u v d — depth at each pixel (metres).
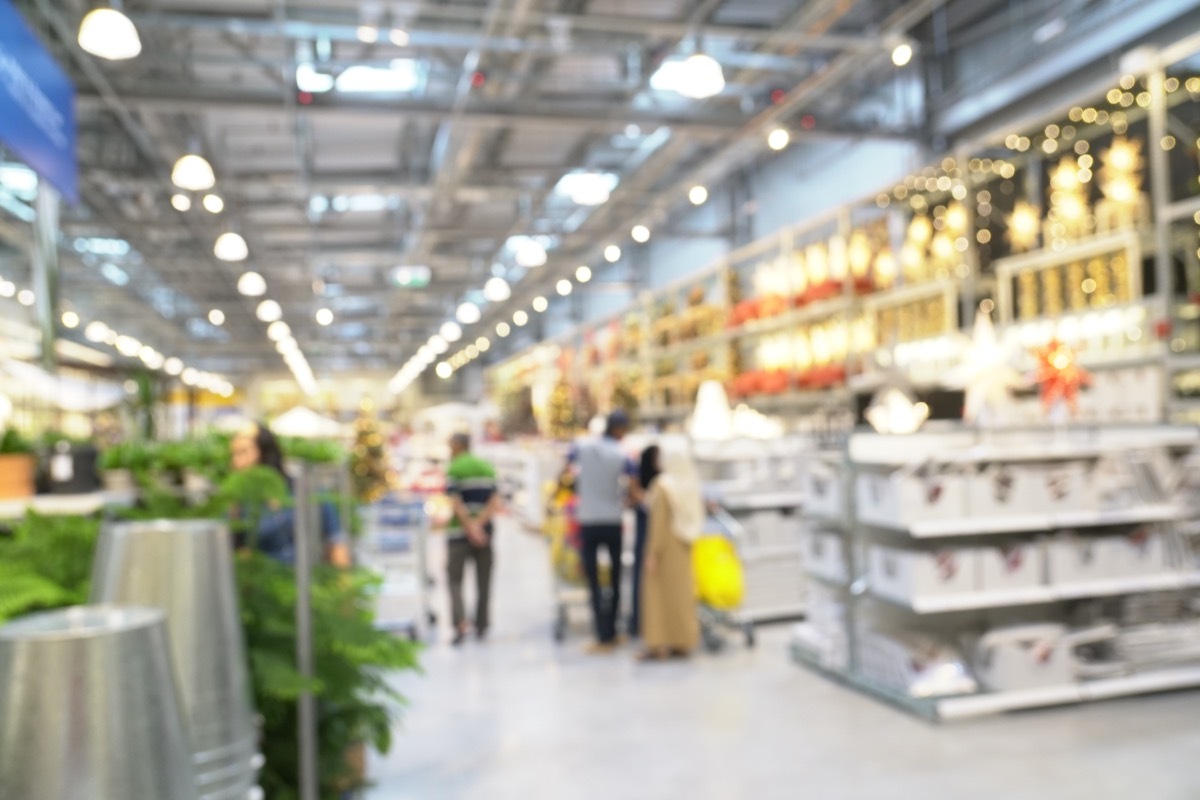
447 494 7.49
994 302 7.84
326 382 47.09
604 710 5.37
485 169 14.43
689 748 4.65
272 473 2.61
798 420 10.20
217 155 13.64
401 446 22.86
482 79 9.89
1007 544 5.29
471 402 49.06
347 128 13.33
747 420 8.55
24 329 14.98
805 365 9.93
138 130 11.45
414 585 7.48
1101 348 6.56
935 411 6.07
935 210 8.48
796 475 8.01
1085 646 5.41
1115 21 8.73
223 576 1.43
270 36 10.12
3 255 16.50
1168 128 6.43
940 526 5.04
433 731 5.05
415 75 10.88
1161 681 5.27
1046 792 3.92
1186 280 6.16
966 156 7.82
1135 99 6.52
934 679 5.17
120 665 0.70
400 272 21.50
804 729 4.89
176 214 16.33
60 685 0.68
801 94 10.12
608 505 6.96
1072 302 6.85
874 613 5.81
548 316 33.28
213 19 8.51
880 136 11.39
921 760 4.36
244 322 29.83
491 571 7.57
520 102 10.45
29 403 8.20
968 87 10.91
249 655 2.38
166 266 19.72
